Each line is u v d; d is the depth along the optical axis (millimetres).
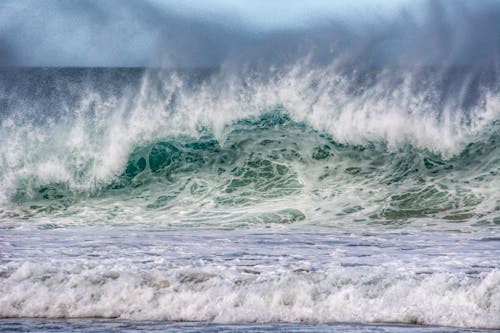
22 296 28703
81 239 41281
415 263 34188
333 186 56375
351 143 61625
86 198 56188
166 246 38938
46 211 52625
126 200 55188
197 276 30875
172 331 25141
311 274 30734
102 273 31094
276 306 27969
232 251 37469
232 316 27141
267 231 44906
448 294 28250
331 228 46031
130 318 27406
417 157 59938
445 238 42031
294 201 53562
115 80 65000
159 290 29297
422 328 25625
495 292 27938
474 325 26109
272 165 59406
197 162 59938
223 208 52219
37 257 35312
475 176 56594
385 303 27828
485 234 43344
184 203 53875
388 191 55000
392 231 44781
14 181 57281
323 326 25953
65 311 27922
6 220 49719
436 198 53031
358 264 33906
